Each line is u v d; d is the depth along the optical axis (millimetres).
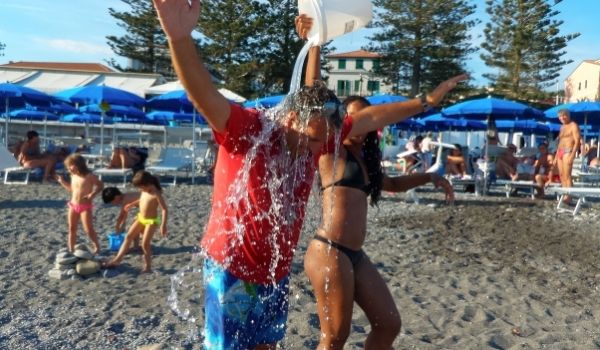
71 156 7637
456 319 5469
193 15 2287
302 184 2807
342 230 3283
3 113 28047
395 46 42594
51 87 26547
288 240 2816
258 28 41750
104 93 16688
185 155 19406
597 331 5230
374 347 3455
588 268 7664
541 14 42312
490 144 17641
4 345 4582
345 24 3326
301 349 4590
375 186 3500
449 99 43750
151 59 45688
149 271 6945
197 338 4805
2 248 7945
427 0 41531
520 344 4824
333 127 2729
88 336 4828
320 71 3721
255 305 2803
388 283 6652
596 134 27984
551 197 15906
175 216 10938
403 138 34969
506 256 8281
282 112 2732
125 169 16297
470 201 14508
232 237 2697
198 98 2416
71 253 6852
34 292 6055
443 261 7879
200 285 6387
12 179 17531
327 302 3297
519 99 43844
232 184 2676
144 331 4969
